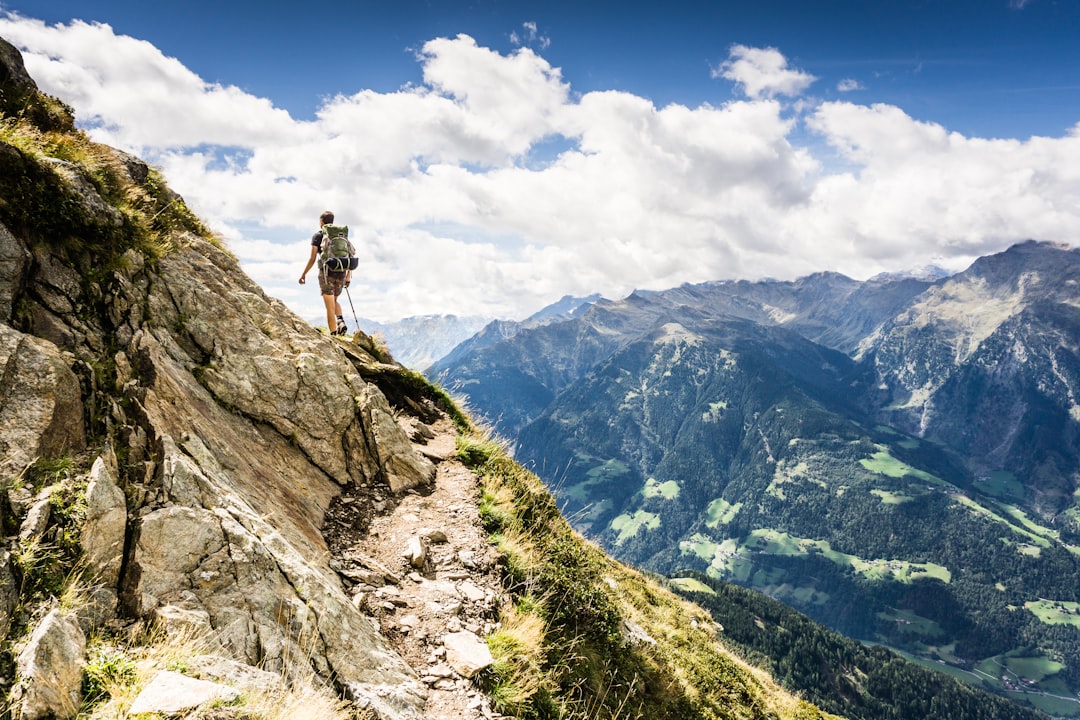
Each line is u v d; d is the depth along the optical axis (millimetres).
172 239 11000
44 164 8117
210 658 5363
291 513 8758
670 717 11398
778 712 17500
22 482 5488
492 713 6895
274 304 12914
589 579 12828
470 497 12016
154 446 7004
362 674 6418
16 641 4500
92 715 4328
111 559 5621
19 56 11461
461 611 8516
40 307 7285
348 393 11969
